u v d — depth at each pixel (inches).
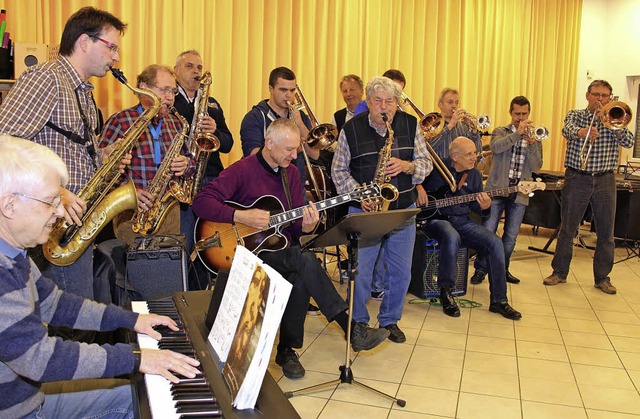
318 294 109.5
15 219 51.2
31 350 49.2
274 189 119.1
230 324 53.7
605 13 303.9
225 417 44.8
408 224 132.7
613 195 180.7
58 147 88.9
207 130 135.2
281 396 48.9
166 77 123.8
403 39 247.9
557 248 190.7
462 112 172.9
